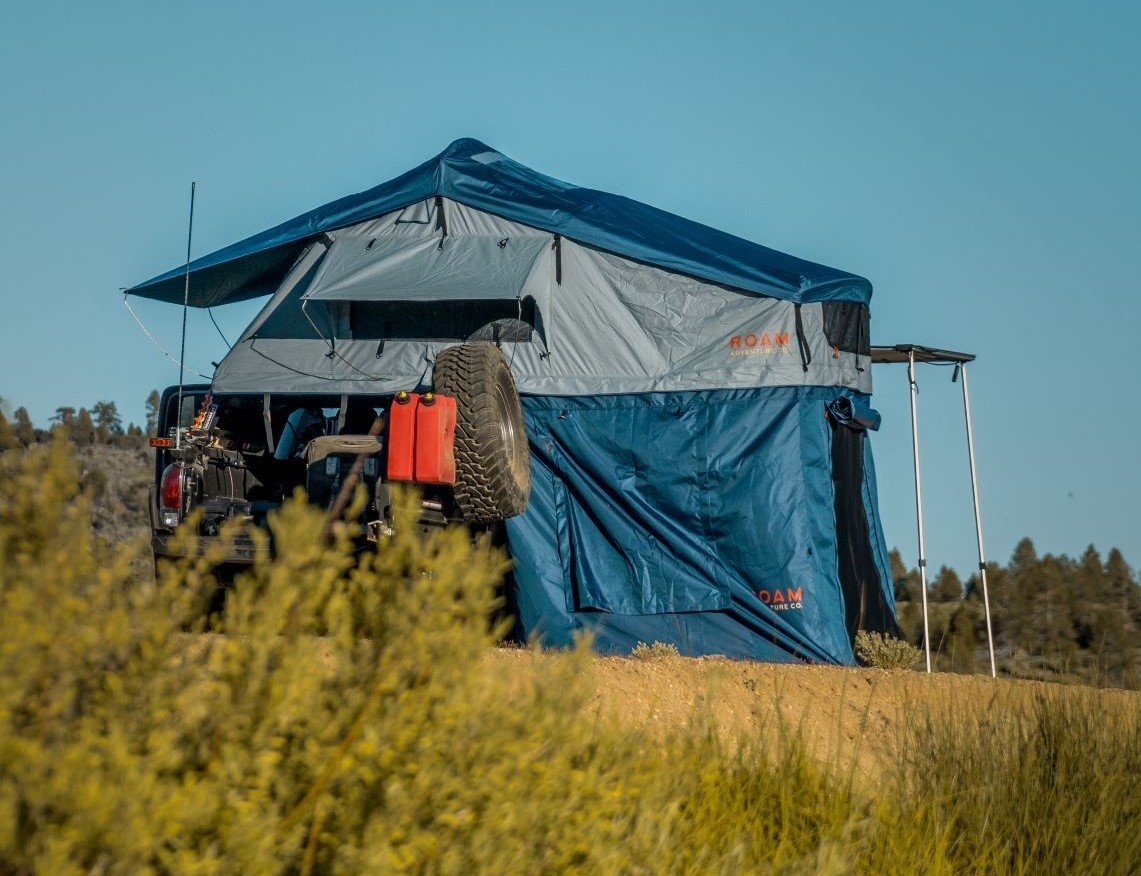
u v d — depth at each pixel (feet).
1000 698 72.43
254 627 27.37
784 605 115.44
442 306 121.39
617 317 120.88
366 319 120.98
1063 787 59.00
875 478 130.21
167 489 94.43
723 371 118.93
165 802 23.39
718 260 121.08
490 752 28.96
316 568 29.63
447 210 124.16
